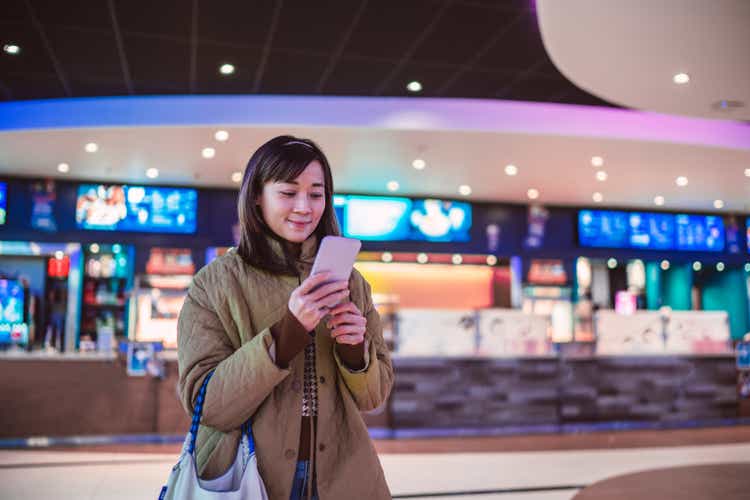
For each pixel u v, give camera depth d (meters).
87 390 5.78
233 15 4.72
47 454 5.21
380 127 6.35
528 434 6.43
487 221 9.80
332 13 4.69
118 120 6.34
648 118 6.76
